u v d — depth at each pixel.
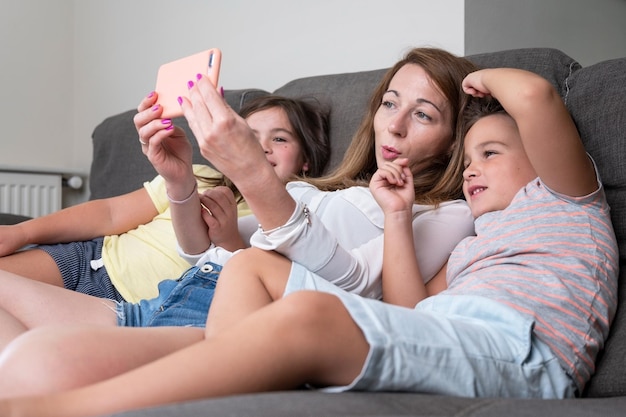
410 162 1.46
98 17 3.16
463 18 2.04
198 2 2.78
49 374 0.75
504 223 1.13
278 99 1.77
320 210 1.37
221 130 0.98
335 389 0.76
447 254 1.29
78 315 1.18
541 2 2.62
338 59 2.34
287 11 2.48
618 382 0.94
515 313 0.91
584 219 1.08
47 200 2.98
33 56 3.10
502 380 0.85
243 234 1.48
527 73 1.13
